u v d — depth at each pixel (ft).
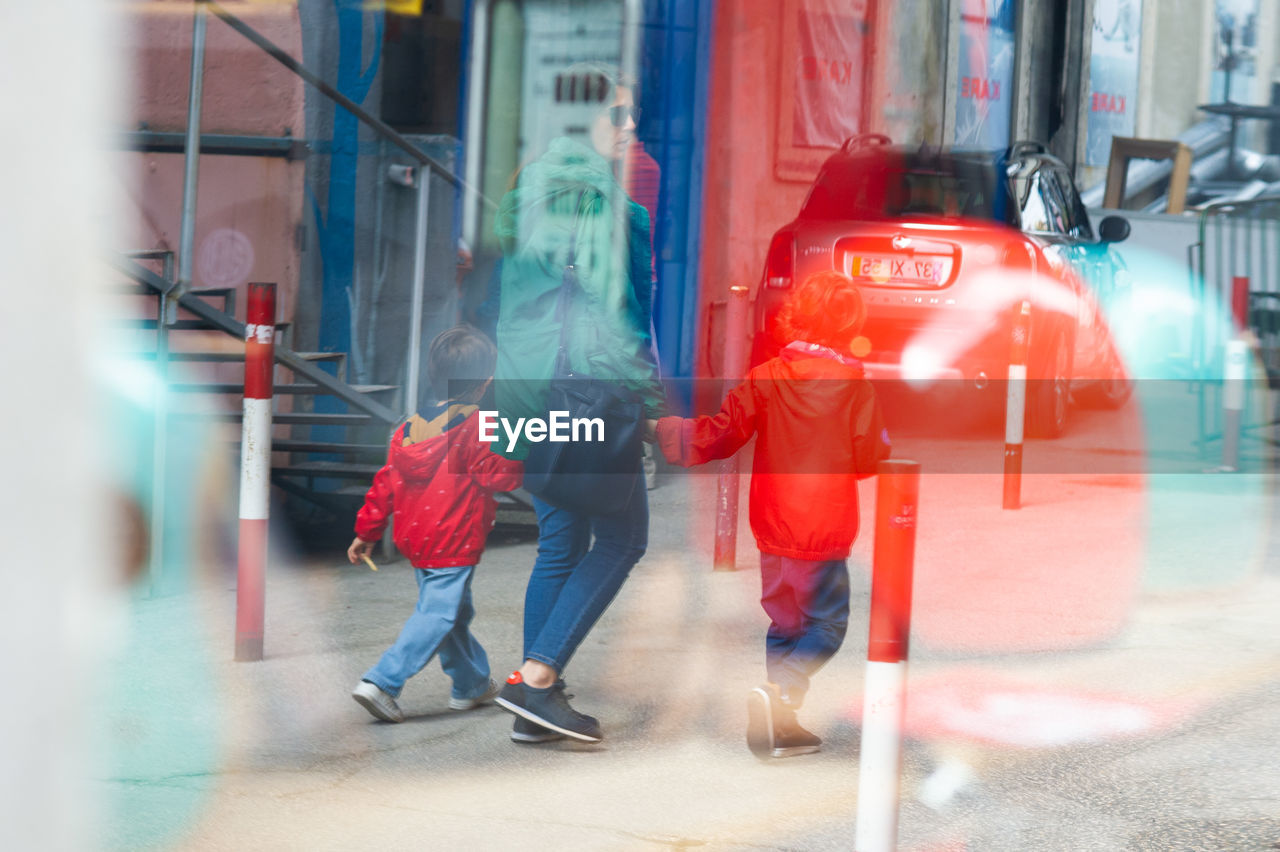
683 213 47.14
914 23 55.67
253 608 17.80
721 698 16.80
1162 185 67.10
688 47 45.85
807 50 50.31
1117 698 16.63
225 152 28.58
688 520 27.76
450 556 15.66
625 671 17.83
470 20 35.27
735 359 23.50
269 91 28.81
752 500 15.07
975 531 26.11
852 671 17.83
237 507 26.16
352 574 23.22
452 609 15.66
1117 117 68.74
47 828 6.97
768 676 15.02
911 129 55.98
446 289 31.01
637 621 20.24
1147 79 69.31
